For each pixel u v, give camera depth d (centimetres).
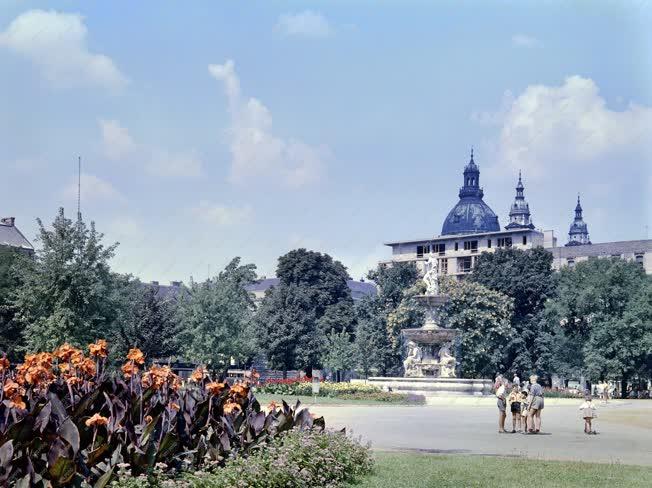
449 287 9831
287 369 10631
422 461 1998
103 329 5097
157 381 1392
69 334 4881
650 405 6225
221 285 7662
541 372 10412
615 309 9475
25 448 998
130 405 1243
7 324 5953
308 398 5322
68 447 998
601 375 9444
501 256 11619
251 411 1576
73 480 1000
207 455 1323
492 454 2270
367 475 1712
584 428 3409
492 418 3975
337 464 1609
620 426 3653
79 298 4959
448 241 17962
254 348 7956
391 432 3019
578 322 9969
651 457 2292
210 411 1412
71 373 1391
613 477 1778
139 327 7431
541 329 10656
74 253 5016
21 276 5119
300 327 10506
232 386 1592
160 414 1233
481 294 9819
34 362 1325
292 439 1523
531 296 11050
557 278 11194
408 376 6506
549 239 18338
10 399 1134
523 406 3291
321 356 10638
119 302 5256
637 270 9981
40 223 5022
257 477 1298
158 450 1193
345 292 12225
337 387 5703
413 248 18312
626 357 9238
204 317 7400
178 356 8244
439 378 6062
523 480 1705
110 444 1120
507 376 10306
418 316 10206
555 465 1980
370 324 10919
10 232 12175
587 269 9844
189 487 1140
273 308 10756
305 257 12019
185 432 1313
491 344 9812
